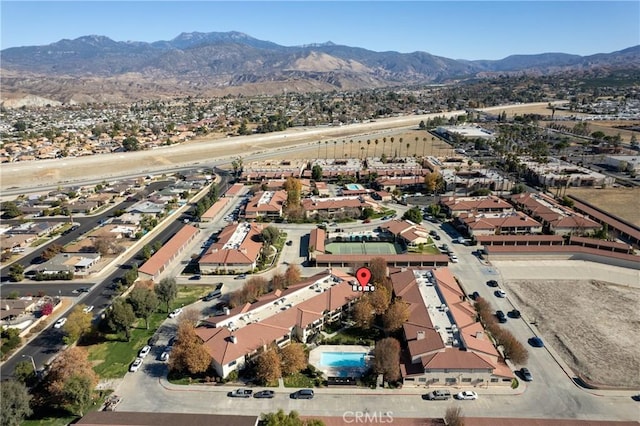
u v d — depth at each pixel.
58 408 80.19
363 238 155.75
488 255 139.00
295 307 102.31
